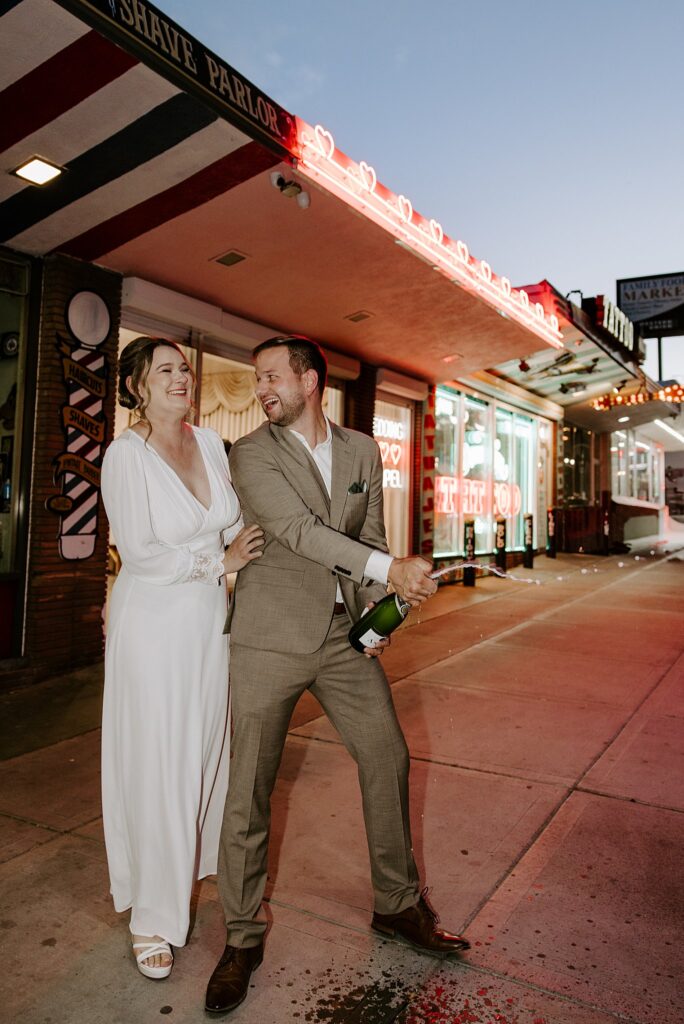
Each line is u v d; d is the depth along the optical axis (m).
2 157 4.39
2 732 4.32
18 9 3.39
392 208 6.14
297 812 3.26
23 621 5.44
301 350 2.21
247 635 2.14
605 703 4.98
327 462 2.29
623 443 25.27
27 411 5.45
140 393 2.20
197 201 5.20
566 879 2.70
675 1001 2.04
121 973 2.17
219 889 2.14
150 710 2.13
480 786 3.57
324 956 2.24
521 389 14.40
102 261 5.75
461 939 2.23
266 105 4.71
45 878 2.70
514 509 14.74
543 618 8.30
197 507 2.21
